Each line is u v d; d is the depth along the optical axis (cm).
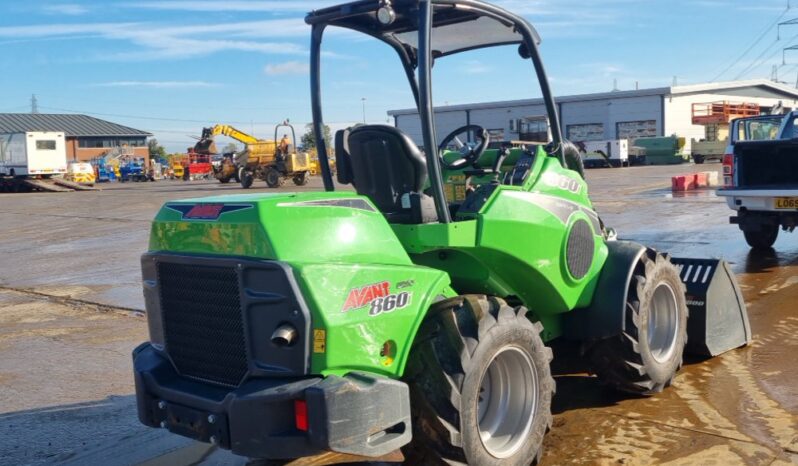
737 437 454
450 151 515
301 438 333
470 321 386
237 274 351
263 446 337
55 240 1755
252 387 345
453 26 484
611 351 506
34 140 4312
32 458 486
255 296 345
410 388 380
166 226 395
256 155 3834
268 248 344
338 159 468
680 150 5012
